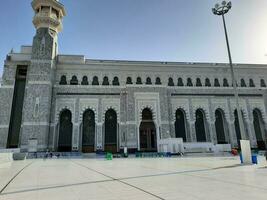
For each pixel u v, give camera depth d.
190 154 36.88
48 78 42.25
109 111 46.47
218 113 50.66
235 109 49.66
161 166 15.43
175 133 47.47
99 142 42.78
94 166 16.88
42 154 36.53
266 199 5.32
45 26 45.66
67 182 8.66
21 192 6.78
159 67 50.19
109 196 5.96
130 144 42.47
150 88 46.28
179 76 50.56
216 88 50.47
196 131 48.59
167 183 7.91
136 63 49.97
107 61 48.72
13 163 22.11
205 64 52.62
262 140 49.97
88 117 45.69
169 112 46.75
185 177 9.41
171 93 48.41
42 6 46.69
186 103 48.41
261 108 50.81
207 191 6.34
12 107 41.84
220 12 22.02
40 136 38.91
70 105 44.16
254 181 7.98
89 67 47.41
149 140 45.47
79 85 45.41
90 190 6.91
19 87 43.62
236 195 5.78
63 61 46.81
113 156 35.94
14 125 41.28
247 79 52.69
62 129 44.00
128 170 13.07
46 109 40.50
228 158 24.50
